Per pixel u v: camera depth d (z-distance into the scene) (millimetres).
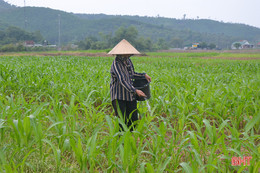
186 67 17688
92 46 104062
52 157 3299
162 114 5430
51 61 17672
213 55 50344
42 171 3041
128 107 4086
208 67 15969
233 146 3197
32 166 2844
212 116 4926
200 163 2697
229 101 5258
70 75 8797
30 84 6875
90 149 2818
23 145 3182
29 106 4254
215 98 5375
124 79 3613
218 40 187875
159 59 29531
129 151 2822
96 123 4117
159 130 3277
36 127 3100
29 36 126750
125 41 3730
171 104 4742
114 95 3863
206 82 7727
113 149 2971
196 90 5898
